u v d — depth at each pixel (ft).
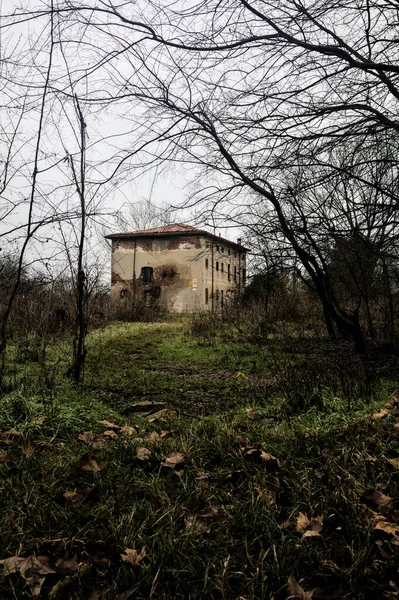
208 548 8.02
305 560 7.72
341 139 17.57
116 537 8.16
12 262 19.98
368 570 7.34
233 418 14.46
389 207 18.66
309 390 16.02
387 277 30.78
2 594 6.87
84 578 7.34
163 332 45.78
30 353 24.07
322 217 22.81
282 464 10.68
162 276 112.06
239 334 38.40
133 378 21.97
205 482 10.13
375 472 10.16
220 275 120.16
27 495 9.19
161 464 10.64
